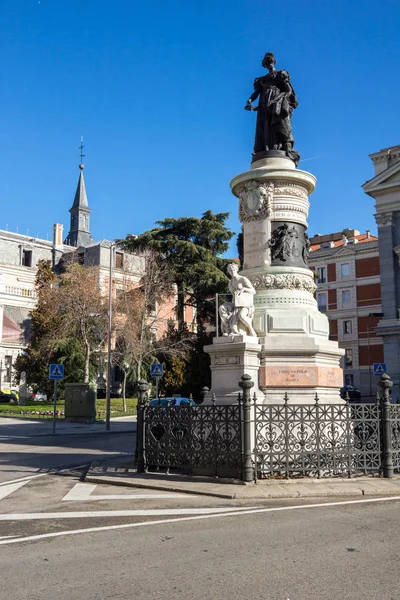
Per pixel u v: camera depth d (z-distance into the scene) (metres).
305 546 6.27
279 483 10.20
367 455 10.80
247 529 7.10
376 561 5.70
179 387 40.62
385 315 46.44
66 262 53.75
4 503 9.15
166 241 41.47
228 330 12.45
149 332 42.25
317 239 75.88
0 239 64.81
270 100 14.48
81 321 40.06
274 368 12.34
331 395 12.84
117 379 58.16
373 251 63.44
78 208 88.12
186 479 10.77
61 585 5.08
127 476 11.25
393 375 45.16
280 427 10.56
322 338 13.07
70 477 11.88
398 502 8.83
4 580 5.23
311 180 14.09
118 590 4.93
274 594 4.78
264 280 13.34
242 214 14.16
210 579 5.19
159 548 6.26
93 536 6.86
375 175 49.59
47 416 34.06
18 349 61.84
